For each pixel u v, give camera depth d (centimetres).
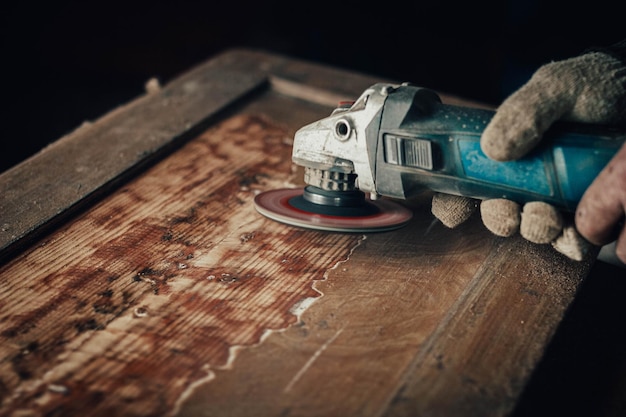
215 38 194
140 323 83
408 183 86
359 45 184
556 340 94
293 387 78
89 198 96
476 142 82
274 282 87
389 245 92
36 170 99
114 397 78
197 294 86
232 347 81
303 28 192
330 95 114
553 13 159
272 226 94
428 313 84
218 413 77
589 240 81
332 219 90
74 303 85
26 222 92
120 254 90
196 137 107
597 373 91
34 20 186
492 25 173
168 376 79
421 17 181
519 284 87
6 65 180
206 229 93
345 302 85
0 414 77
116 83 180
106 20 191
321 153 89
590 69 80
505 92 165
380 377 79
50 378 79
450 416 77
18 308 85
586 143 79
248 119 111
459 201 88
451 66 174
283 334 82
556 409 89
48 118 167
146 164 102
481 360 80
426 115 84
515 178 82
